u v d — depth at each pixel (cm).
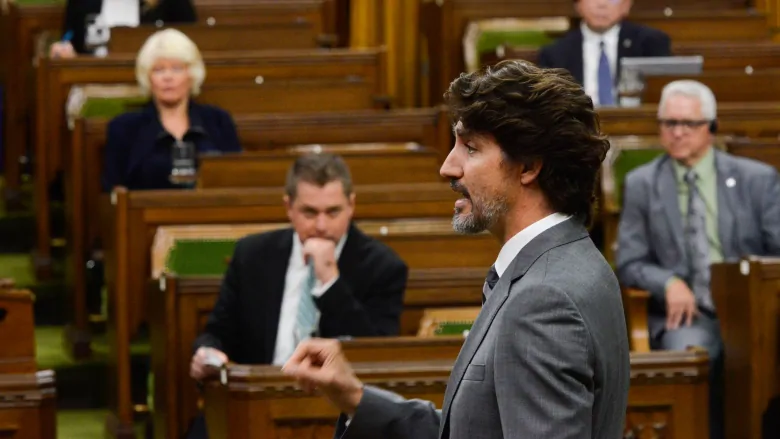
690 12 3050
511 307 702
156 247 1834
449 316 1652
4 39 3036
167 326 1600
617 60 2655
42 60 2467
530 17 3206
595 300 704
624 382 728
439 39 3262
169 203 1880
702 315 1847
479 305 1700
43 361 2141
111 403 1981
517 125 718
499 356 696
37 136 2486
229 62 2594
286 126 2320
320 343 809
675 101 1888
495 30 3156
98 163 2217
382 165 2048
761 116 2366
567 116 722
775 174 1903
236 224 1886
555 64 2670
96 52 2734
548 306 694
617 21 2653
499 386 693
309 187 1487
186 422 1614
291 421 1272
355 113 2345
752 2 3425
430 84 3328
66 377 2106
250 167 2009
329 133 2331
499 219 739
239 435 1270
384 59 2647
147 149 2128
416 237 1761
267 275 1515
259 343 1509
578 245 727
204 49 2738
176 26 2730
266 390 1263
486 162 730
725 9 3412
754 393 1581
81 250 2194
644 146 2194
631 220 1914
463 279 1691
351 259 1533
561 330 689
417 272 1684
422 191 1891
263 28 2772
